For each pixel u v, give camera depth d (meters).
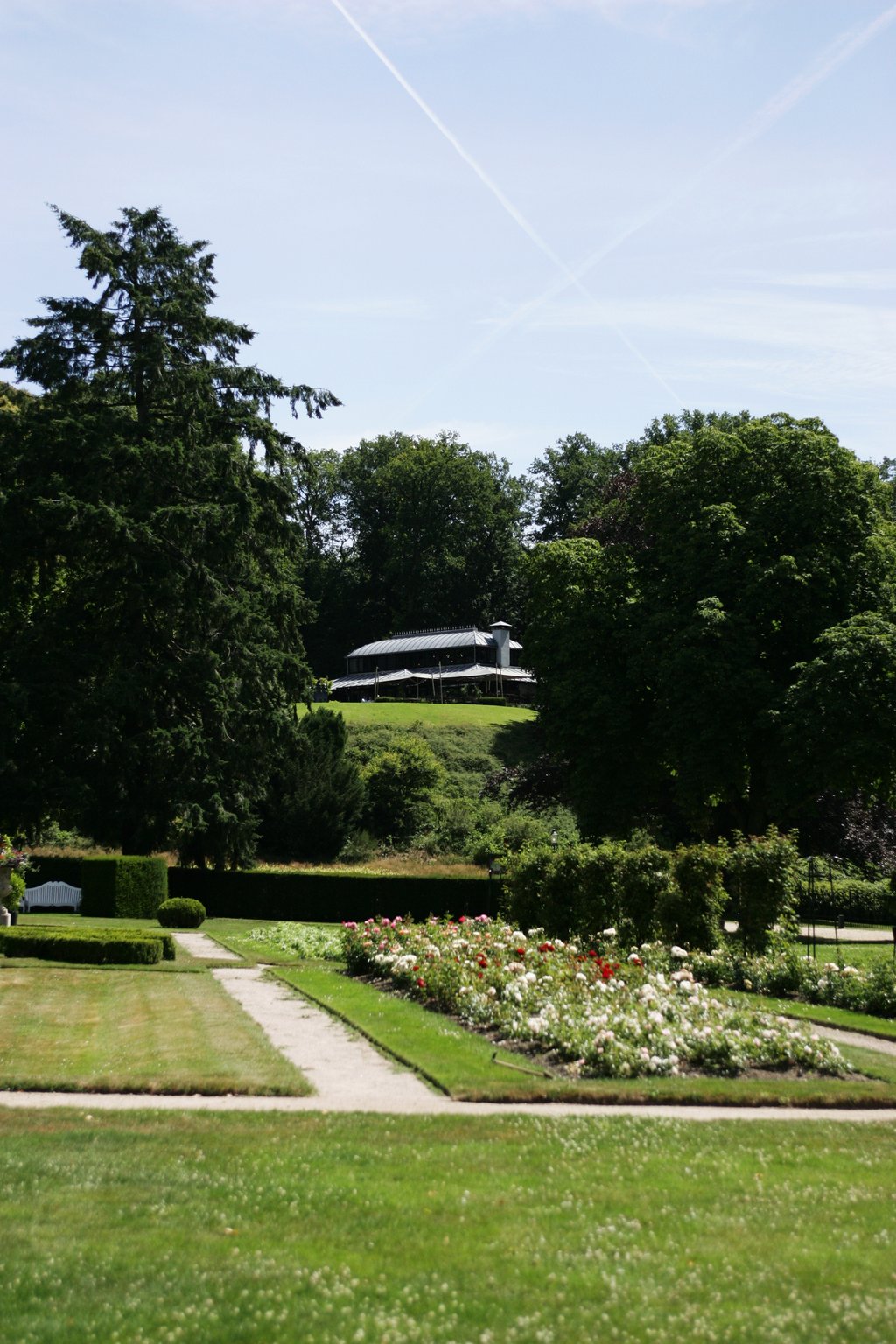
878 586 32.91
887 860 37.19
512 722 65.44
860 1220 7.08
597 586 37.12
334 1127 8.98
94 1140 8.41
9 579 35.09
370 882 34.06
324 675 98.38
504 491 103.81
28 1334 5.26
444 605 98.19
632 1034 12.13
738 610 32.06
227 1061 11.59
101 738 32.84
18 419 36.72
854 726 28.91
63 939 20.33
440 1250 6.40
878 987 16.70
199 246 38.78
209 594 35.59
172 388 36.69
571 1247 6.50
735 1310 5.71
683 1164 8.20
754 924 19.61
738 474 34.31
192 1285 5.86
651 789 35.78
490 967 15.55
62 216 36.75
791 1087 10.98
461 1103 10.13
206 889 34.84
